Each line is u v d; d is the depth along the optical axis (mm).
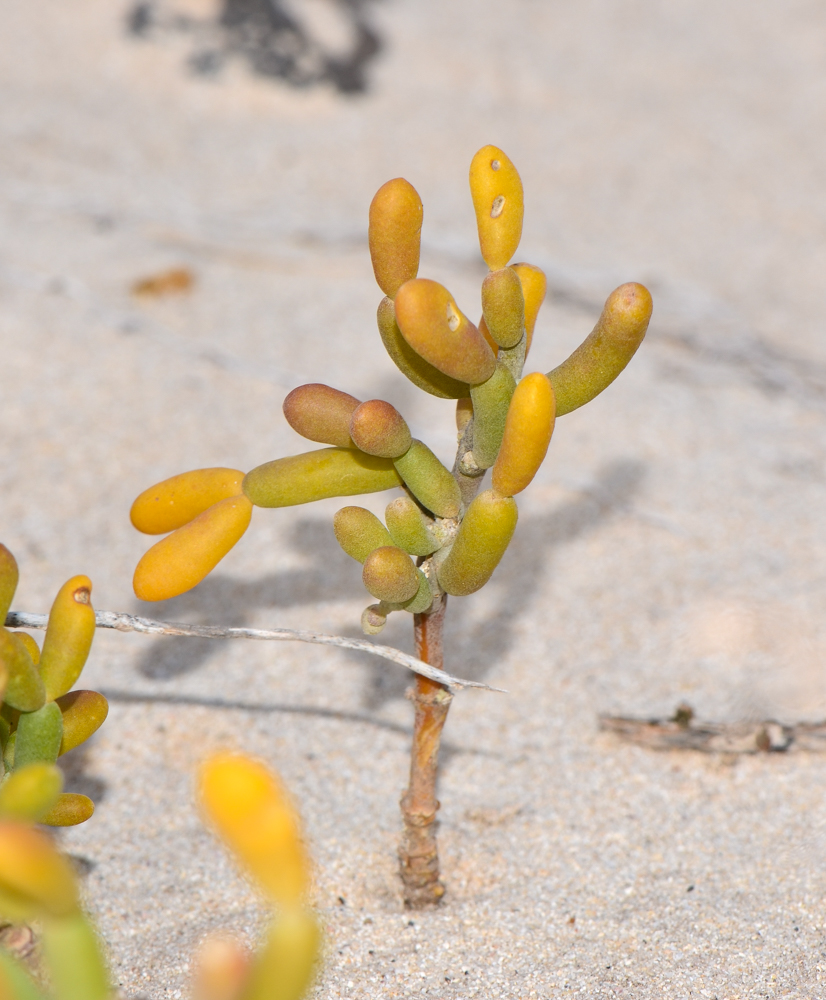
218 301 768
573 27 1474
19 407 610
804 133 1235
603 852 427
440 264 861
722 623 484
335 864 423
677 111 1276
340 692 461
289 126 1145
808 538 568
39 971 389
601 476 613
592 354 377
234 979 335
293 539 547
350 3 1300
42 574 493
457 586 384
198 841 427
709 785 441
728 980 402
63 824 378
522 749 450
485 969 404
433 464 383
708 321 817
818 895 417
